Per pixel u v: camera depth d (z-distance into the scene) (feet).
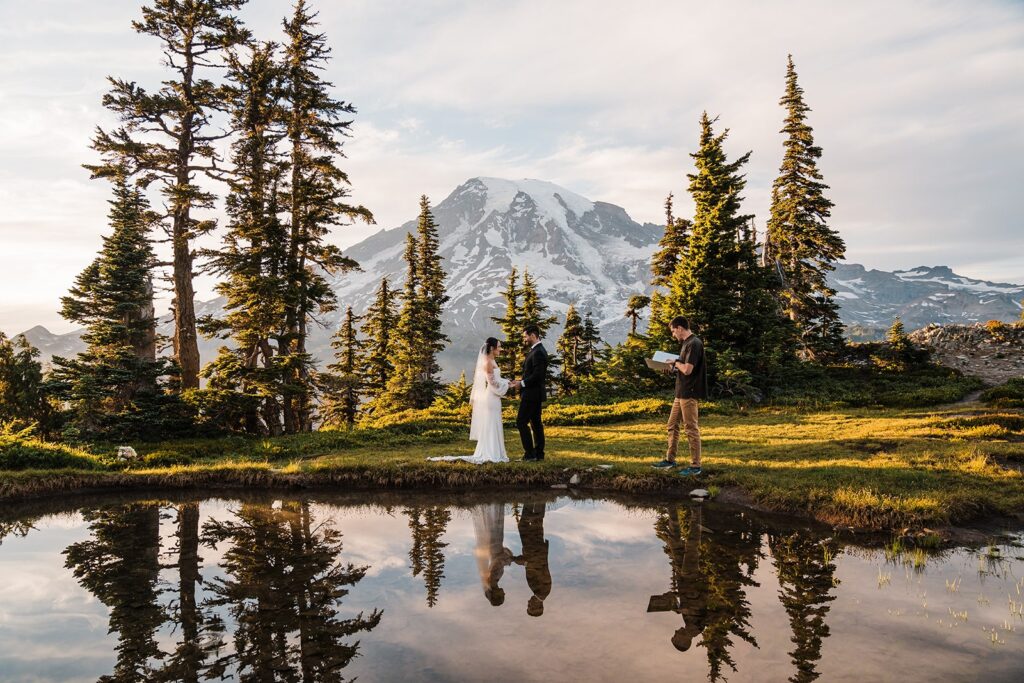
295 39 81.41
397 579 17.51
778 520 23.73
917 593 15.46
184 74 75.92
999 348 116.88
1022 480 25.36
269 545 21.71
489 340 36.88
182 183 72.59
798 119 118.42
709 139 97.19
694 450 30.22
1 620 14.75
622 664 11.53
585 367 152.87
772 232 123.85
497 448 36.27
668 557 19.07
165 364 66.28
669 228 117.60
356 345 139.33
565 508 27.02
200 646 12.93
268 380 67.72
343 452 45.47
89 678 11.43
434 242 132.98
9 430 44.55
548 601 15.35
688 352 30.22
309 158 80.79
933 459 29.81
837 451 34.88
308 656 12.25
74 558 20.47
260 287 68.13
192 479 34.30
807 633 12.98
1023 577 16.63
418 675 11.21
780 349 88.48
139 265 70.79
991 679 10.69
